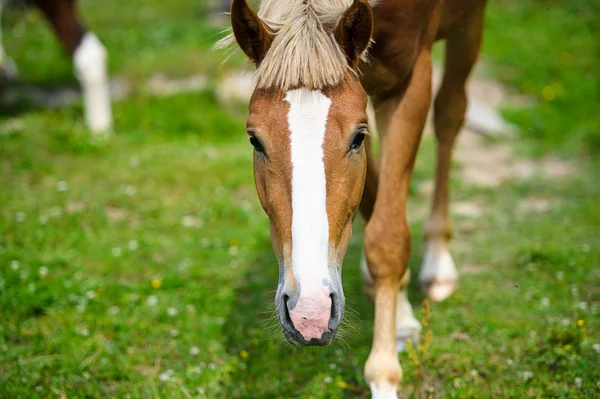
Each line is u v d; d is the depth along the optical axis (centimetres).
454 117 405
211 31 976
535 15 1028
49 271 424
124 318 376
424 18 293
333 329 228
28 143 628
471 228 494
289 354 344
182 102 749
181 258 449
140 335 363
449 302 386
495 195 552
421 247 468
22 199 529
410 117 293
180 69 822
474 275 420
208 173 586
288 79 238
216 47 262
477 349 337
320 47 239
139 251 452
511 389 300
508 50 880
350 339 353
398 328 340
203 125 700
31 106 742
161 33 973
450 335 354
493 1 1107
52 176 575
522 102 771
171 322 376
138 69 819
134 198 538
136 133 675
